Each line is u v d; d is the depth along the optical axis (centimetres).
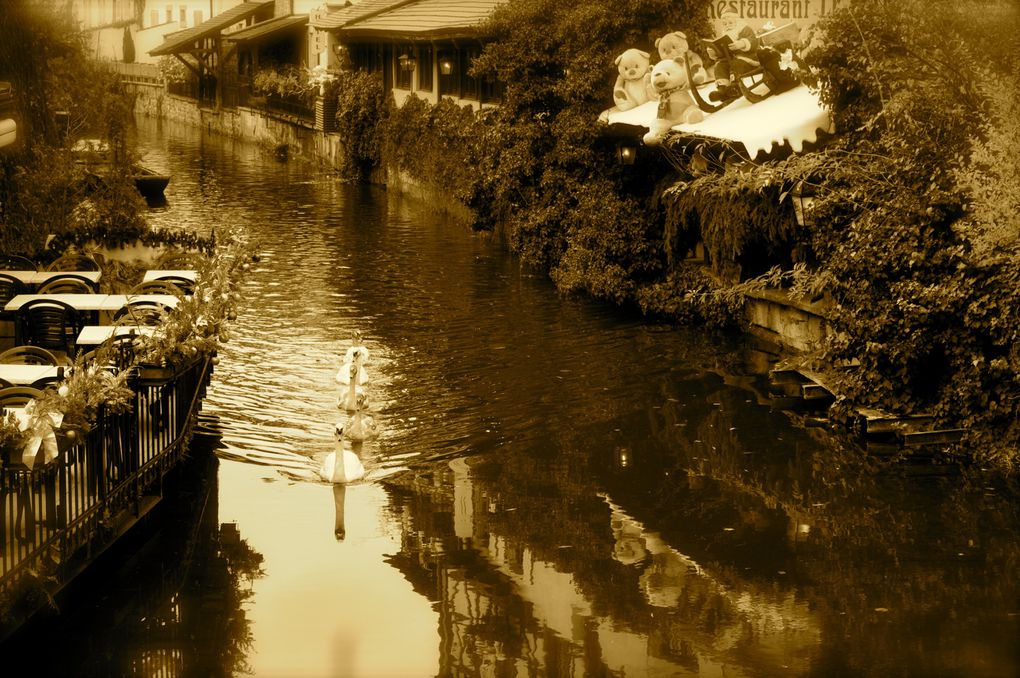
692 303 1898
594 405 1448
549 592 964
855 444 1300
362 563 1020
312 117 4778
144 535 1071
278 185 4012
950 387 1301
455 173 3228
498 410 1430
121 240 2058
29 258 1783
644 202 2158
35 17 1977
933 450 1276
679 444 1305
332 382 1546
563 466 1243
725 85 1938
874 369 1347
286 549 1046
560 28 2398
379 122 4044
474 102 3209
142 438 1094
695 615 922
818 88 1770
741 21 2205
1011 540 1045
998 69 1399
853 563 1007
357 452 1285
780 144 1666
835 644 872
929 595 946
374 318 1942
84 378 947
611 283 2014
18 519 841
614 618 917
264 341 1770
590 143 2278
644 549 1043
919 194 1353
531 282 2270
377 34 3847
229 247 1484
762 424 1370
